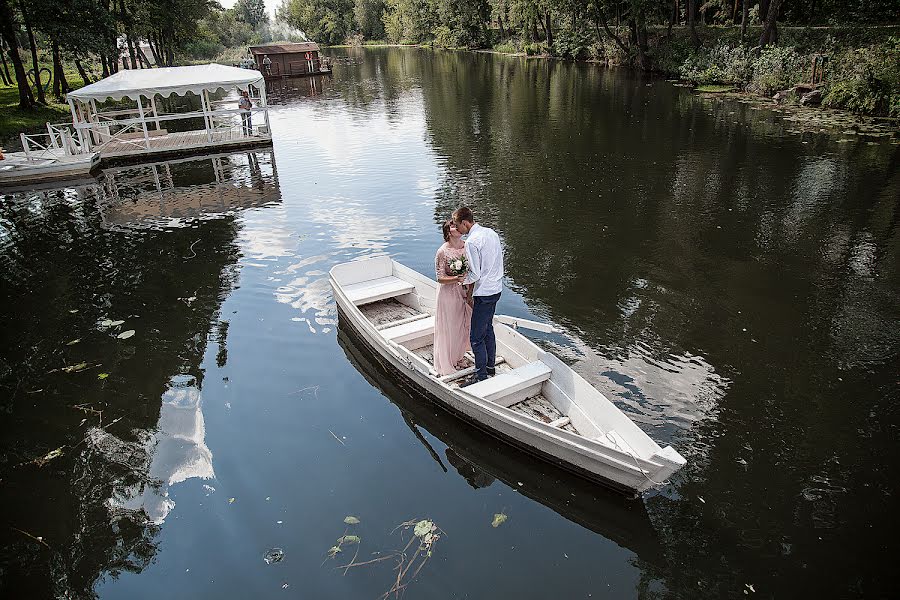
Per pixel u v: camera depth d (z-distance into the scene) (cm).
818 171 1570
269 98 3681
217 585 470
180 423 666
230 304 947
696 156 1783
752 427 633
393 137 2261
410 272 889
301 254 1145
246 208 1460
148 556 499
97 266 1127
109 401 713
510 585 461
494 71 4597
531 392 658
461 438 638
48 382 753
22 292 1023
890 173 1525
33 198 1628
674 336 812
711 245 1123
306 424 661
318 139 2306
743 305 897
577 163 1756
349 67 5816
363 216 1354
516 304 907
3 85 3556
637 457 504
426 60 6147
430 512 537
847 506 532
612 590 455
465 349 705
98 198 1609
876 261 1036
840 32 2967
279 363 781
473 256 609
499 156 1883
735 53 3069
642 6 3766
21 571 491
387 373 756
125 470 598
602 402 581
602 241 1153
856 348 778
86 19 2639
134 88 2078
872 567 474
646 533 511
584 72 4181
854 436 619
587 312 880
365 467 595
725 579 465
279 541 509
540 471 588
